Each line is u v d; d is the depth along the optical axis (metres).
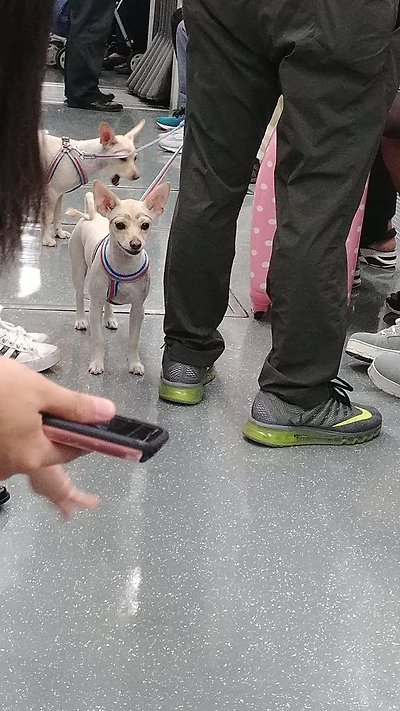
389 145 2.23
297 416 1.59
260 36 1.45
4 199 0.53
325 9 1.35
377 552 1.30
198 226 1.63
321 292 1.50
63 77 5.64
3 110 0.48
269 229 2.09
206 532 1.31
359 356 2.00
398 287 2.62
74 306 2.19
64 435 0.52
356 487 1.48
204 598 1.17
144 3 6.38
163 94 5.27
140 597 1.16
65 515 0.64
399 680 1.05
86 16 4.65
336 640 1.11
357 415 1.64
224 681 1.03
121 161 2.73
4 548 1.23
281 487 1.46
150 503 1.37
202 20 1.51
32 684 1.00
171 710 0.98
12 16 0.45
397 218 3.17
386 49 1.39
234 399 1.78
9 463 0.51
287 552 1.28
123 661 1.04
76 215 1.95
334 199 1.46
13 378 0.50
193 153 1.61
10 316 2.09
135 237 1.68
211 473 1.48
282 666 1.06
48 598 1.14
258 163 3.45
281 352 1.57
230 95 1.53
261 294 2.17
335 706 1.00
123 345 2.00
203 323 1.72
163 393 1.73
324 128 1.42
